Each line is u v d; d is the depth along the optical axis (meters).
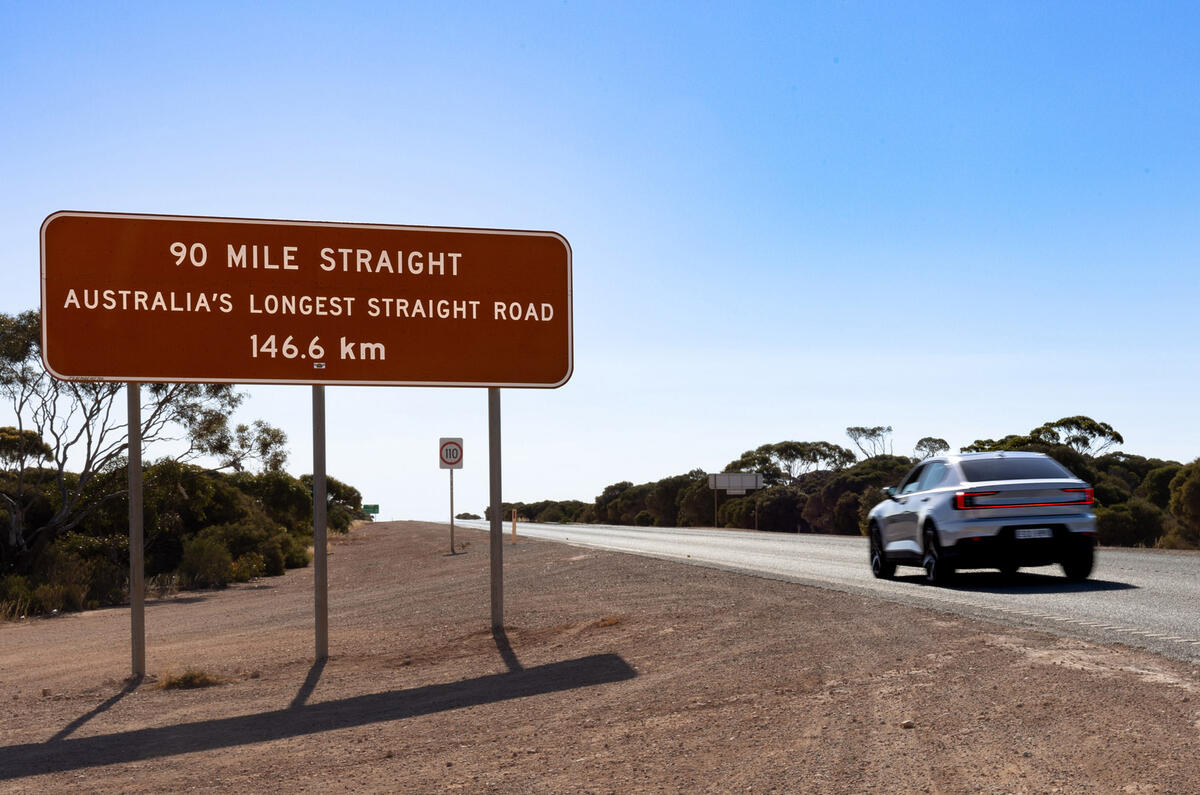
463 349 12.34
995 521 14.12
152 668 11.92
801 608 12.45
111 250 11.26
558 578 20.88
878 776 5.25
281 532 36.12
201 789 6.04
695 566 20.70
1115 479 54.44
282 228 11.78
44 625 19.25
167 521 28.42
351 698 9.16
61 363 11.07
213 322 11.51
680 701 7.58
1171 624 9.90
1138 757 5.20
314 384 11.80
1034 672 7.46
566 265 12.70
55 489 28.12
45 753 7.44
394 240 12.16
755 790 5.20
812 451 112.25
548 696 8.37
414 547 43.72
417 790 5.69
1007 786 4.93
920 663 8.20
